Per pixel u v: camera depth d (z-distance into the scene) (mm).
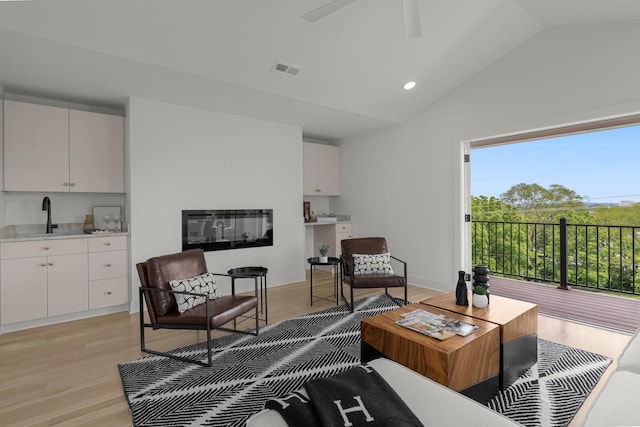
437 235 4258
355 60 3166
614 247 3986
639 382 1253
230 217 4094
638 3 2486
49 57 2533
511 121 3486
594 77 2928
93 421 1705
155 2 2197
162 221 3602
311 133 5281
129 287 3469
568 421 1666
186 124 3760
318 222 5160
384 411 1002
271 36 2684
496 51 3455
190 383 2057
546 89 3227
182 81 3047
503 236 4992
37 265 2986
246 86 3205
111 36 2371
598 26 2912
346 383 1168
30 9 2053
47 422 1694
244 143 4219
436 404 1070
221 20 2439
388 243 4918
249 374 2164
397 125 4750
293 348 2557
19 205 3336
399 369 1334
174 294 2586
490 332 1854
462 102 3930
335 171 5703
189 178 3779
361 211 5371
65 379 2123
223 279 4051
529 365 2178
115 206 3785
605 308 3408
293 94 3496
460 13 2836
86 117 3406
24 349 2566
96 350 2551
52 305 3059
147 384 2043
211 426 1653
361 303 3701
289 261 4672
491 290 4195
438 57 3357
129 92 3293
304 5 2434
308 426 962
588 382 2016
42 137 3184
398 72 3479
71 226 3596
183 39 2531
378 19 2711
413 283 4562
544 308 3436
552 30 3188
